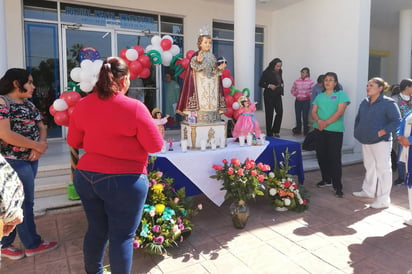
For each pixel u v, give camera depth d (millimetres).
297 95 7078
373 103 3744
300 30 7551
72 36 6156
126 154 1777
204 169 3398
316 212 3705
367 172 4082
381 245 2887
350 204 3953
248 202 4066
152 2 6637
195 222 3441
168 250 2811
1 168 1234
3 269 2510
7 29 5496
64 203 3717
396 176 5234
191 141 3596
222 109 3809
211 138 3639
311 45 7305
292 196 3631
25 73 2469
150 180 2908
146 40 6863
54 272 2473
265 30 8328
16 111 2420
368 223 3381
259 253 2756
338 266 2539
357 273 2439
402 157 3365
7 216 1257
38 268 2527
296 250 2805
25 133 2484
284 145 3998
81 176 1830
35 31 5844
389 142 3752
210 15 7312
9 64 5574
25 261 2629
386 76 11750
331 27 6809
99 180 1759
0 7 3867
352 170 5617
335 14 6699
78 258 2678
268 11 8227
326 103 4176
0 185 1203
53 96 6109
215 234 3137
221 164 3494
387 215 3594
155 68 6977
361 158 6176
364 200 4094
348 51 6496
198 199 4180
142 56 4172
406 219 3469
